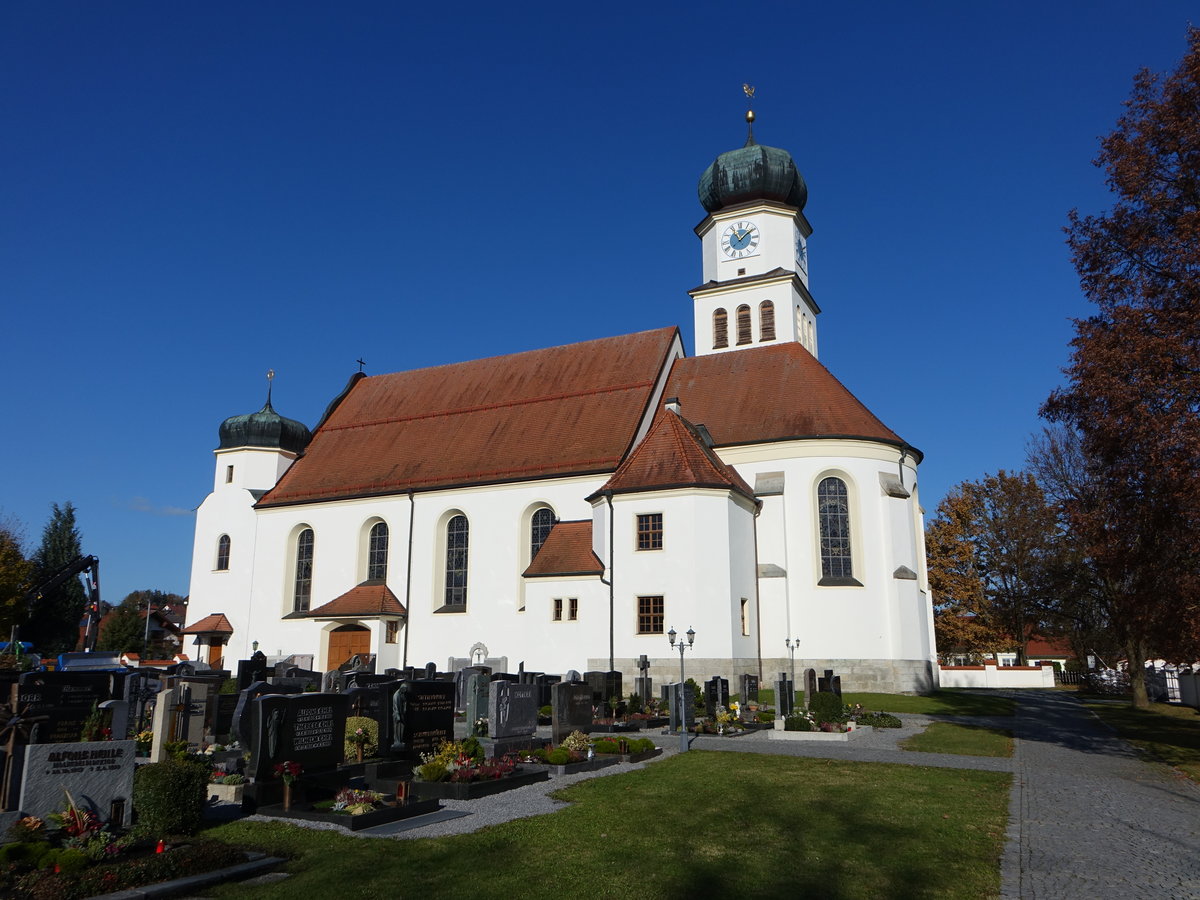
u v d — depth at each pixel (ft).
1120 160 79.15
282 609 186.60
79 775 45.01
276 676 125.29
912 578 151.43
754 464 160.04
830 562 153.58
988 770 72.43
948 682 205.05
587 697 87.15
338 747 60.49
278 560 189.47
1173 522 72.43
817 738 92.02
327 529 185.57
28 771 43.16
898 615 148.77
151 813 46.60
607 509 145.48
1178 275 74.54
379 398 212.84
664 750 83.51
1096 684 188.14
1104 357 73.97
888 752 82.94
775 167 212.64
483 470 173.37
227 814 53.31
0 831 41.88
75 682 85.61
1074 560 164.45
